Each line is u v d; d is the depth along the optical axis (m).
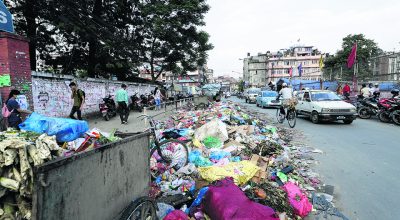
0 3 8.73
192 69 33.50
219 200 3.40
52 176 1.95
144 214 3.32
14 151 2.31
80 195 2.27
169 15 27.36
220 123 8.60
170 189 4.92
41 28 19.23
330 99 14.70
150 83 30.20
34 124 3.45
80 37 20.19
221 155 6.79
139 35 28.42
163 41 29.97
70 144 3.31
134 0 24.95
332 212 4.35
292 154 7.83
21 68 9.28
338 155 7.75
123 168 3.02
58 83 12.67
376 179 5.82
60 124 3.44
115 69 24.66
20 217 2.30
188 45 30.83
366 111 15.95
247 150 7.44
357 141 9.60
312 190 5.23
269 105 23.78
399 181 5.68
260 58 106.44
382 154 7.77
